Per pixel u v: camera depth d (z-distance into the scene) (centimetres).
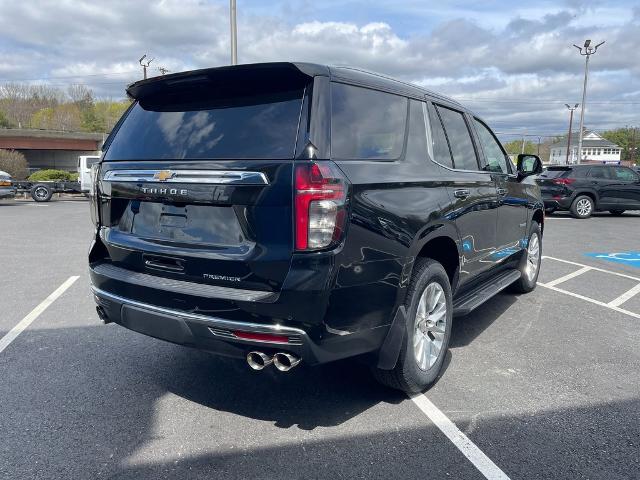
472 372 400
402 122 351
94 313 546
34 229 1265
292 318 264
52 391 363
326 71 294
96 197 353
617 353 443
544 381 385
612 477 269
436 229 353
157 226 314
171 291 292
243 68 294
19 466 274
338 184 269
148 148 325
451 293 385
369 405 346
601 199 1625
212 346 286
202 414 333
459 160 421
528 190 577
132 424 319
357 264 280
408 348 333
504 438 305
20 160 3422
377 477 268
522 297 634
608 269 816
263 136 283
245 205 273
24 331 488
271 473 271
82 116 8919
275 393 363
